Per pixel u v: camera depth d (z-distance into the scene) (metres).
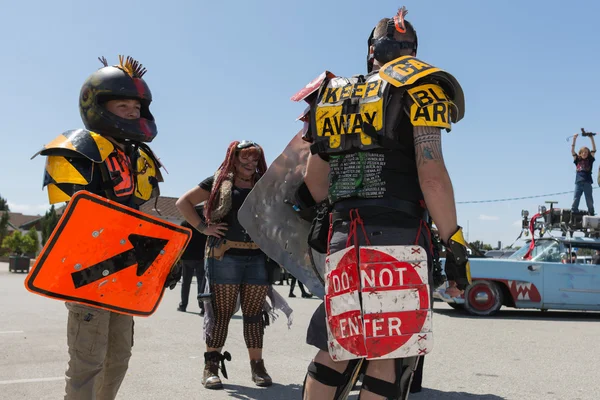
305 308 10.09
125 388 3.92
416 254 1.96
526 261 9.63
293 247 2.69
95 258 2.35
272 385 4.16
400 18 2.20
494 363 5.11
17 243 44.66
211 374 4.05
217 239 4.14
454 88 2.06
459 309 10.66
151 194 2.78
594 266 9.60
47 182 2.33
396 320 1.89
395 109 2.00
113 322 2.61
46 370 4.41
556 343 6.35
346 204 2.06
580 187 11.76
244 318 4.24
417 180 2.05
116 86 2.52
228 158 4.21
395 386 1.94
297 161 2.69
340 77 2.21
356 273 1.97
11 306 9.39
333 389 2.14
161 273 2.61
